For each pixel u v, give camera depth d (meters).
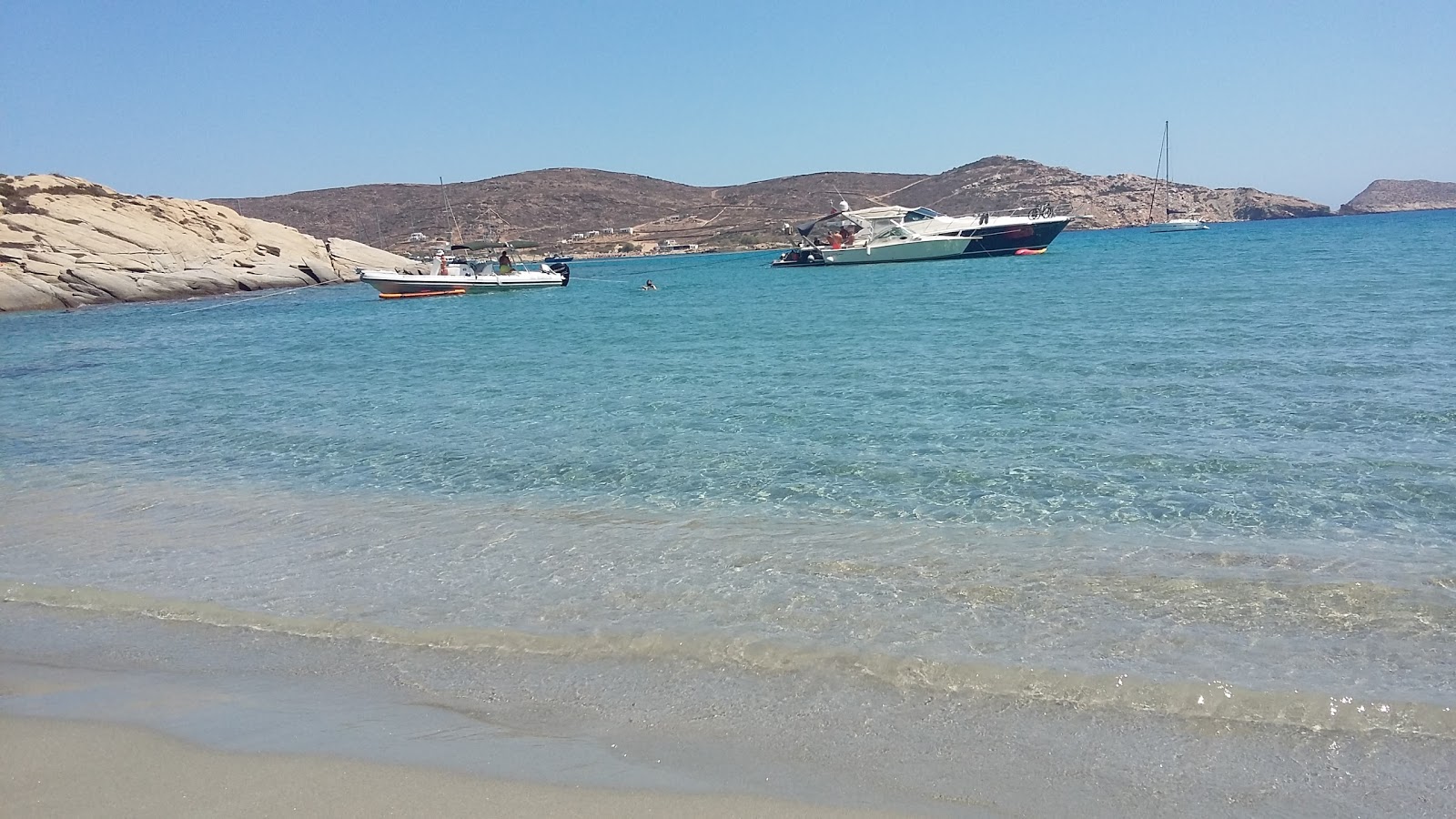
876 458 10.79
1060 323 23.61
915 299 36.47
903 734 4.76
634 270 99.94
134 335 37.81
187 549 8.47
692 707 5.12
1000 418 12.55
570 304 46.59
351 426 14.52
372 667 5.79
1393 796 4.12
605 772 4.46
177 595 7.19
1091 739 4.66
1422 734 4.60
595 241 191.75
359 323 39.41
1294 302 25.34
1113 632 5.88
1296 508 8.38
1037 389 14.36
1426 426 10.97
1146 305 27.28
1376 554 7.15
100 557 8.30
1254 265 45.19
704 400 15.08
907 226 69.56
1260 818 3.99
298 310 49.59
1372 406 12.06
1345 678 5.18
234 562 8.00
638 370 19.20
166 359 27.69
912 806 4.12
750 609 6.47
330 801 4.23
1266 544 7.47
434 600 6.90
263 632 6.41
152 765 4.59
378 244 181.12
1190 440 10.91
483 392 17.33
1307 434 10.89
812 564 7.37
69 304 58.69
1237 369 15.12
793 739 4.75
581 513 9.18
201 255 72.50
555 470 10.98
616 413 14.39
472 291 56.44
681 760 4.57
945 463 10.41
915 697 5.15
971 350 19.28
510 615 6.53
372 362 23.81
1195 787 4.23
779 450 11.37
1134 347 18.30
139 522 9.49
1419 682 5.10
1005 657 5.56
